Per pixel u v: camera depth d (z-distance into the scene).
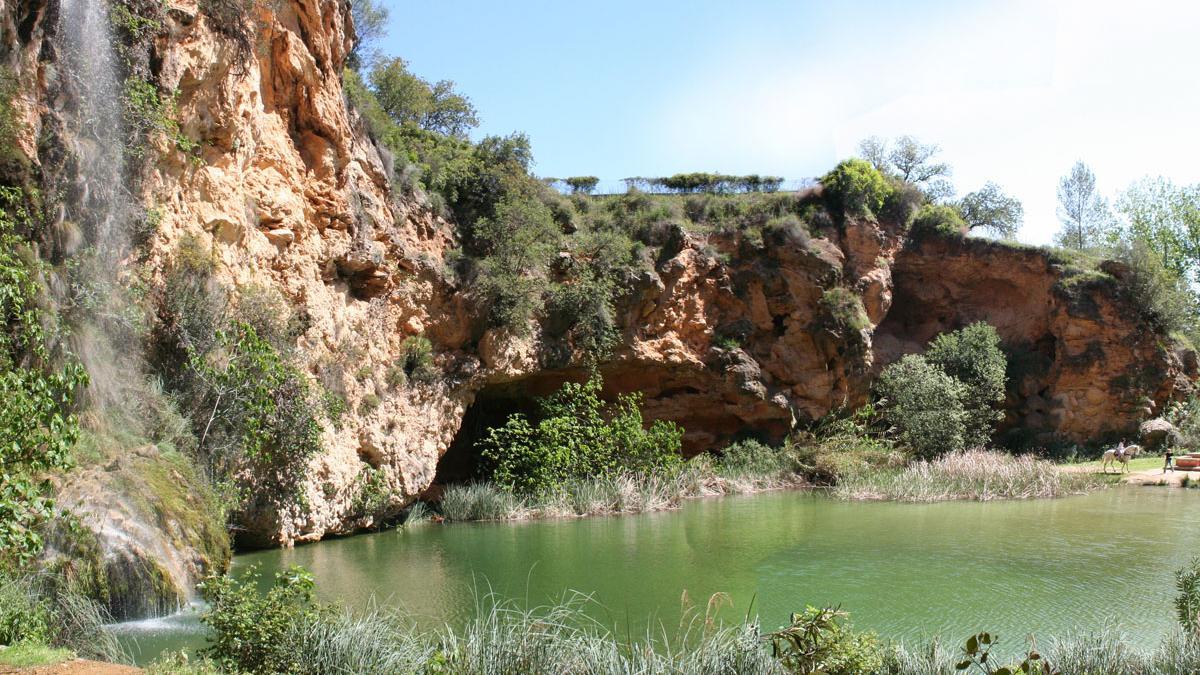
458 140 28.66
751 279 30.91
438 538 17.03
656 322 28.22
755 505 22.25
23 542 6.83
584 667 7.60
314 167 17.78
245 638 7.22
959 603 11.78
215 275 14.01
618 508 21.12
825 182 34.75
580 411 24.25
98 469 10.38
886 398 31.02
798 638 6.96
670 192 37.12
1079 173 55.56
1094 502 22.23
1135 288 34.72
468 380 21.73
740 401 29.19
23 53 10.59
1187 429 33.44
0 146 10.02
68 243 11.02
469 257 22.81
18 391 6.76
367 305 18.88
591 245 27.06
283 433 14.52
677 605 11.51
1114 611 11.28
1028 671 6.89
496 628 8.20
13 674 6.50
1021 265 36.00
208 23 14.25
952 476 24.98
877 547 15.91
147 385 12.34
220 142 14.80
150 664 7.10
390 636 7.98
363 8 30.28
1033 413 34.56
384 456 18.34
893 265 35.78
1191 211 48.19
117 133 12.16
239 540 14.73
